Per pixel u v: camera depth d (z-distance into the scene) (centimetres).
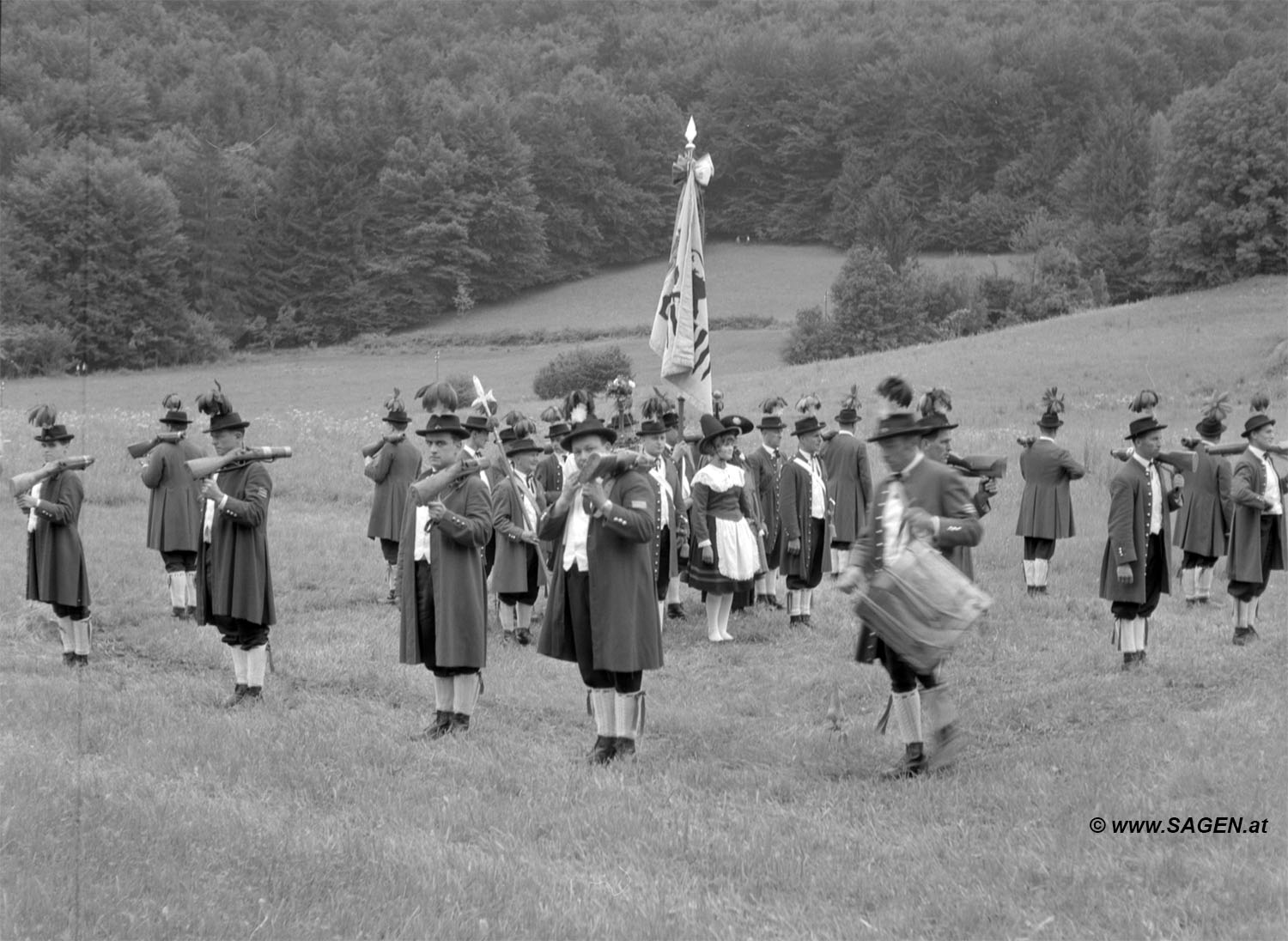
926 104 10375
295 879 682
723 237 10788
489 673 1259
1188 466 1237
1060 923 668
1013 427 3353
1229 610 1559
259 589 1111
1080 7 11812
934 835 802
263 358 7850
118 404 4962
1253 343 4781
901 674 928
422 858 730
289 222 8775
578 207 10031
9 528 1922
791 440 3053
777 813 851
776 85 10712
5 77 5244
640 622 967
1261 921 655
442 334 8619
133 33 9269
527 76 11331
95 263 6975
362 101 9488
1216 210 7375
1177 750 946
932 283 7806
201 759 909
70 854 686
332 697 1152
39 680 1154
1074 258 8288
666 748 1009
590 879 728
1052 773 912
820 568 1505
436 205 9119
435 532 1014
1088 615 1515
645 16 12888
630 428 1520
